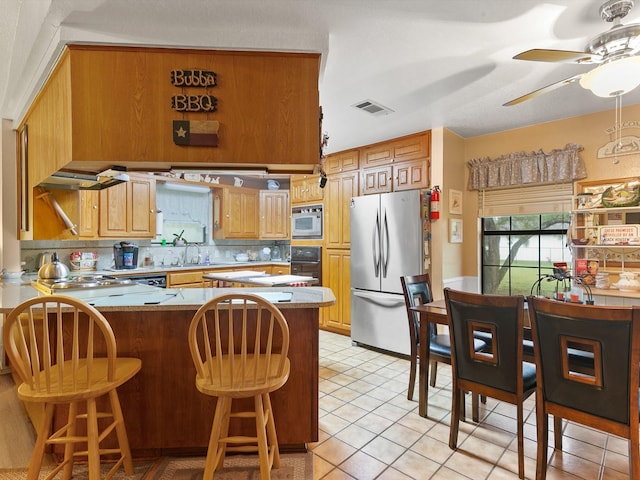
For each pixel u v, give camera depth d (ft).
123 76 6.39
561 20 6.16
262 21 6.27
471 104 10.02
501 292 12.70
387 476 6.14
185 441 6.73
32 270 12.56
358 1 5.71
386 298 12.50
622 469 6.29
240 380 5.45
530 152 11.61
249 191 19.08
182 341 6.74
